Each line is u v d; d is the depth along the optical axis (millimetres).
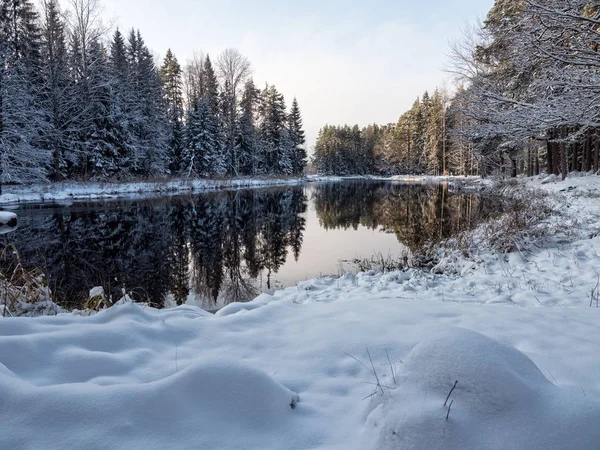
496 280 6480
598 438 1474
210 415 1809
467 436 1500
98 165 27375
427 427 1526
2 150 20641
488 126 11852
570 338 3014
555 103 8805
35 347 2348
